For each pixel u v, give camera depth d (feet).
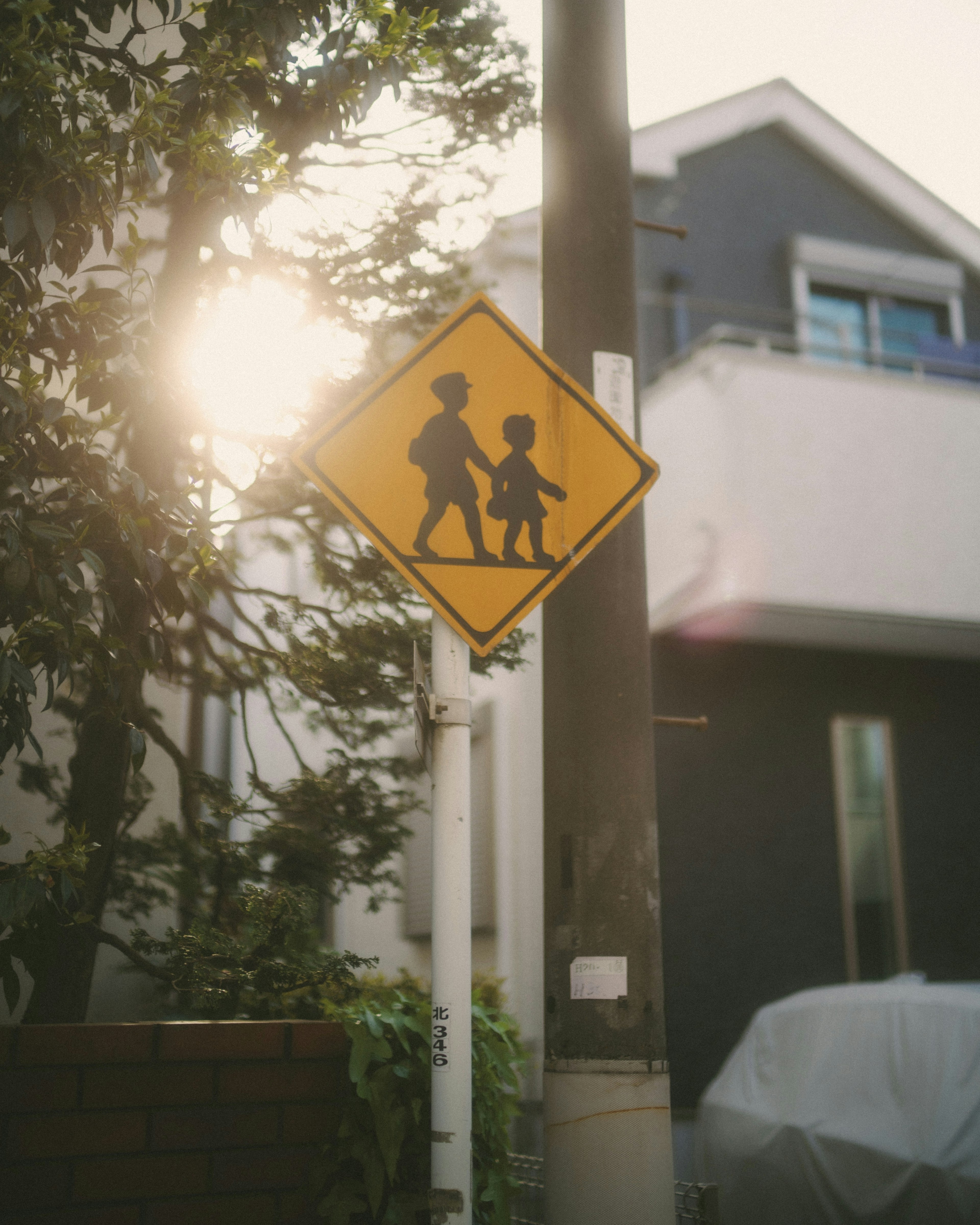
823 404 29.96
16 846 15.70
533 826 28.48
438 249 15.62
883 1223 17.02
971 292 39.50
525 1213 13.91
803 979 31.01
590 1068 8.95
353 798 14.52
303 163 14.90
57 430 9.64
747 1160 19.75
